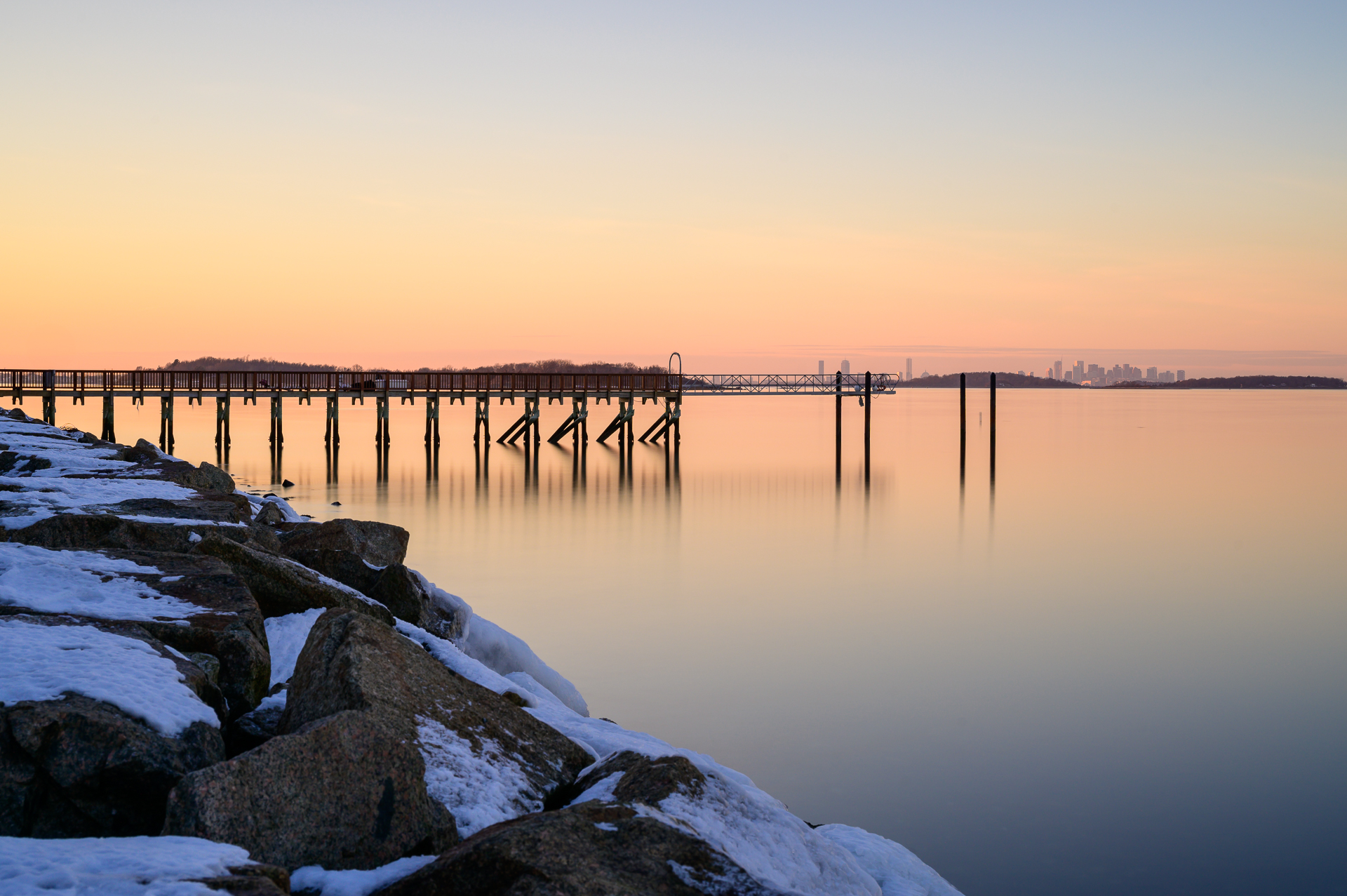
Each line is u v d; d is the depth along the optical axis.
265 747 4.86
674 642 16.98
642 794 5.76
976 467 49.59
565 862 4.36
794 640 17.27
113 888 3.73
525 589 21.23
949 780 11.20
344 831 4.89
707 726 12.83
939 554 26.22
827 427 93.12
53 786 5.14
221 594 8.16
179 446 54.84
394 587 11.14
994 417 49.75
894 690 14.43
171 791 4.70
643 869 4.47
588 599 20.39
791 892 4.44
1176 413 125.94
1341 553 26.77
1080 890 8.78
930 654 16.47
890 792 10.84
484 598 20.31
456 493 37.09
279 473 42.69
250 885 3.90
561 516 32.12
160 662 6.47
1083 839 9.78
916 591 21.59
